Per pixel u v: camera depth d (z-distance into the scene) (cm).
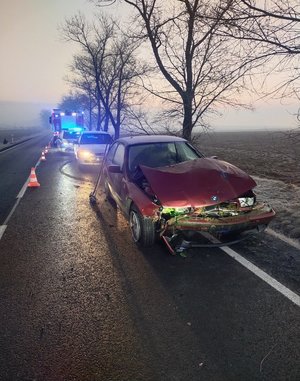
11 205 781
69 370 240
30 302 337
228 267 411
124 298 342
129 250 478
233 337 275
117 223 618
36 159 1942
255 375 232
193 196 425
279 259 434
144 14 1029
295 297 336
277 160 1877
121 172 582
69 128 2800
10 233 568
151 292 354
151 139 652
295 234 516
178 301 334
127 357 253
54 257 457
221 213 432
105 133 1582
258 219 440
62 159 1911
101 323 298
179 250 456
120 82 2259
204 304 327
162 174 473
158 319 303
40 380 231
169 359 250
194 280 379
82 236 545
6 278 394
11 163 1764
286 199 727
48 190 966
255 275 388
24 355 257
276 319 299
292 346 262
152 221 450
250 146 3525
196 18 607
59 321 303
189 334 280
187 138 1077
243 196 455
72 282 381
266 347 262
